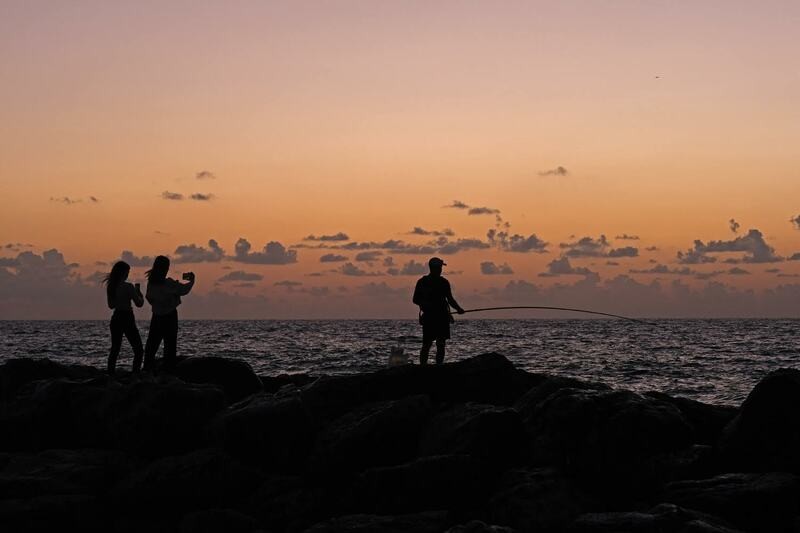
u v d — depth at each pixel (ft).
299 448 42.37
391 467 38.60
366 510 38.40
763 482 35.12
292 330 526.98
